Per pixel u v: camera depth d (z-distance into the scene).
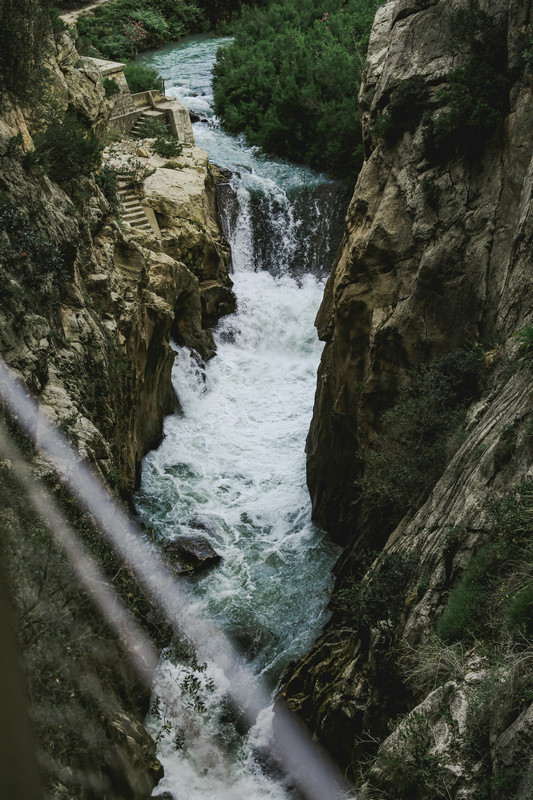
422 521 8.79
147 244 17.88
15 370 8.75
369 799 5.90
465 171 11.67
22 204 10.62
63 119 13.71
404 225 12.25
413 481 10.41
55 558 6.81
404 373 11.98
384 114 12.96
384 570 8.59
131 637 8.68
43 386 9.55
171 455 16.39
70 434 9.14
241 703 10.51
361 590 8.73
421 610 7.36
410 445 10.74
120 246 14.95
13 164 10.84
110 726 7.17
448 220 11.66
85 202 13.79
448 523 7.81
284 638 11.88
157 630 9.62
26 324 9.38
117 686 7.97
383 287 12.41
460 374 10.66
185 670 9.88
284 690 9.94
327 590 12.86
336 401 13.47
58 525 7.39
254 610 12.44
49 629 6.27
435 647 6.44
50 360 10.01
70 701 6.22
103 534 8.41
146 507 14.79
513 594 6.04
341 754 8.28
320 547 13.92
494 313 10.99
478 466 7.77
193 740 9.68
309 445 15.47
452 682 5.89
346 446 13.55
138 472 15.12
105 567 8.26
